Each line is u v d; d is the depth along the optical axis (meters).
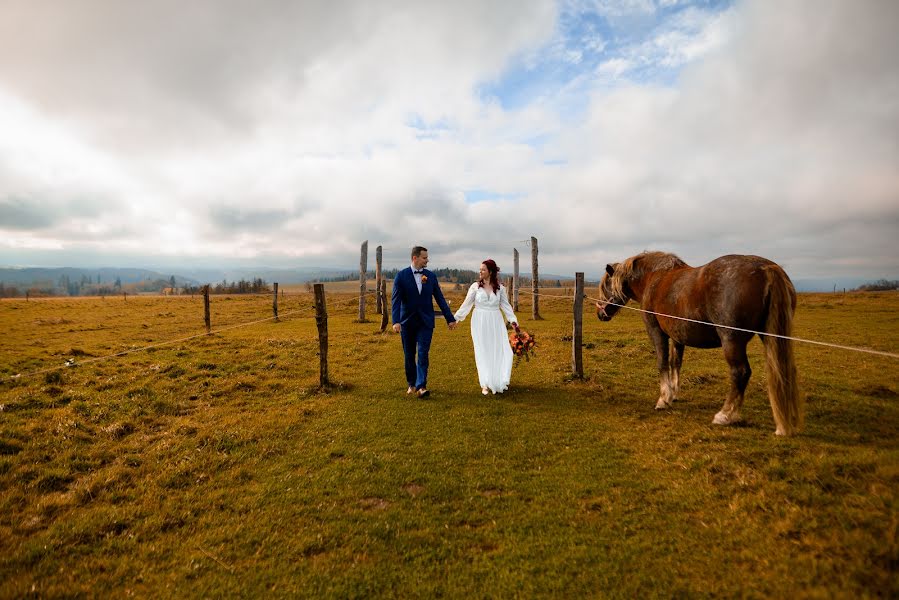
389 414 6.77
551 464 4.82
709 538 3.23
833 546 2.85
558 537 3.43
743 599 2.58
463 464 4.91
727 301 5.07
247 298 45.31
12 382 8.94
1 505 4.16
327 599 2.86
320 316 8.30
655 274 6.59
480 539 3.49
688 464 4.43
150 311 28.80
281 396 8.03
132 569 3.23
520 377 9.07
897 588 2.40
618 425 5.93
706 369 9.25
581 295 8.50
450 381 8.84
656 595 2.73
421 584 2.97
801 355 10.42
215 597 2.91
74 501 4.25
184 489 4.49
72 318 24.09
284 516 3.91
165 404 7.48
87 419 6.69
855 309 20.59
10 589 2.96
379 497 4.25
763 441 4.75
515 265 23.97
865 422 5.50
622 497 3.98
